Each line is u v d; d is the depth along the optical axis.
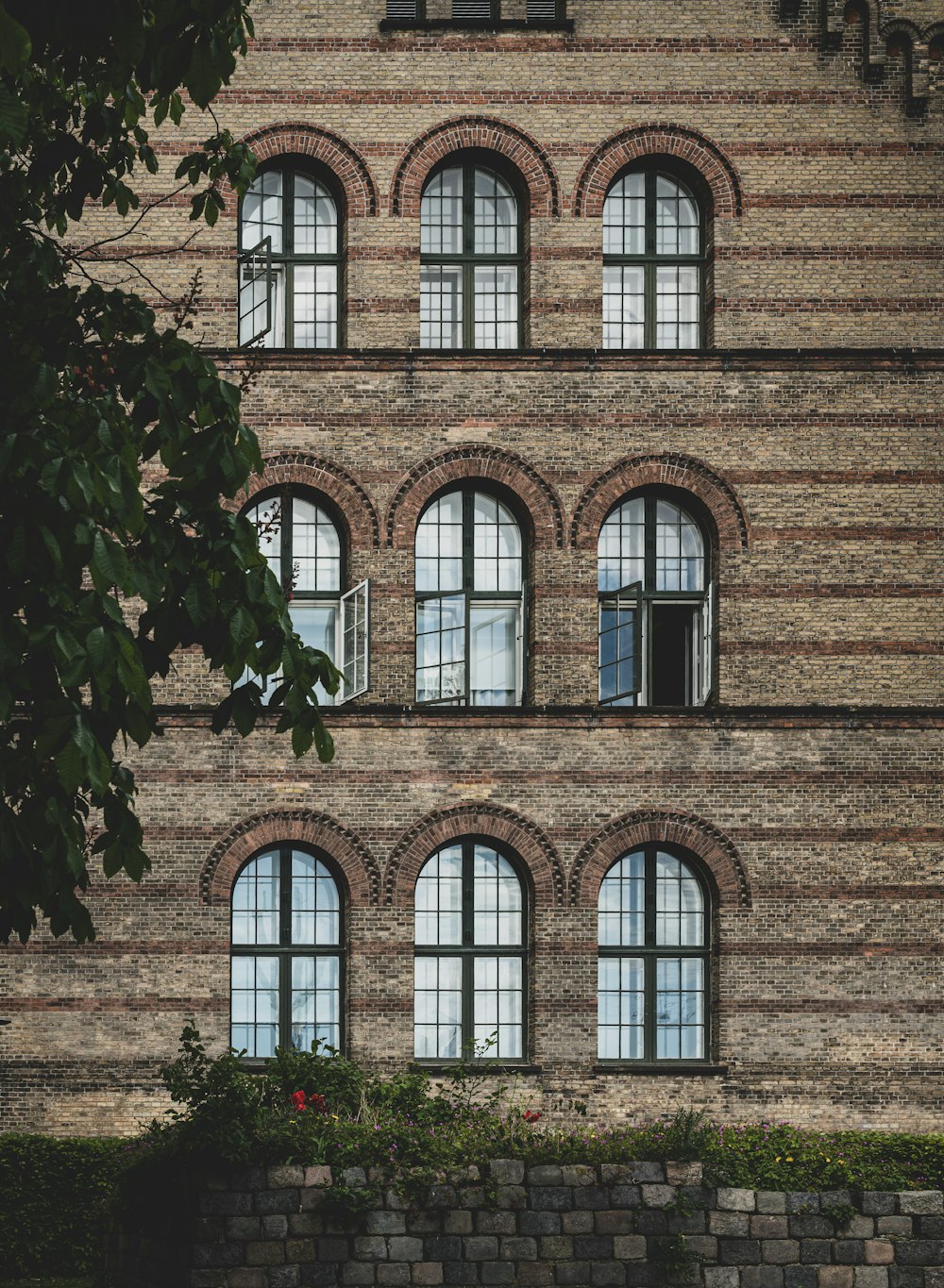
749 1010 26.22
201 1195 18.45
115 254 27.02
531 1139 19.56
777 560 26.89
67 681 12.06
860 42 27.73
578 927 26.27
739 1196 18.95
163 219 27.12
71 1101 25.66
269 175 27.75
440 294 27.78
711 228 27.62
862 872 26.45
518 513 27.34
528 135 27.47
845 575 26.92
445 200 27.91
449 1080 26.00
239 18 14.06
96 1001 25.81
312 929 26.59
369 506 26.78
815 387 27.12
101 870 25.98
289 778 26.23
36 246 14.88
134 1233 20.36
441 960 26.66
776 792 26.47
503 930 26.70
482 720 26.39
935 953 26.38
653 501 27.39
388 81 27.44
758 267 27.39
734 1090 26.12
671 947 26.70
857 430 27.08
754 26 27.67
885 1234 19.03
